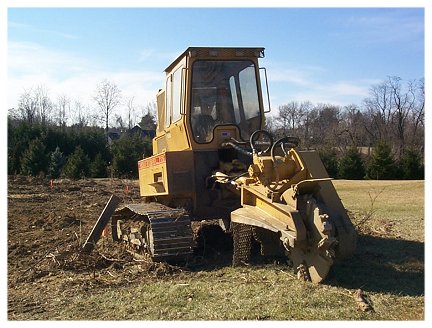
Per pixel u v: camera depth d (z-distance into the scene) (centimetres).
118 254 841
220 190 803
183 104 822
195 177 802
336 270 672
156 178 869
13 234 1070
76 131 4325
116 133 6456
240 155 809
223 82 840
